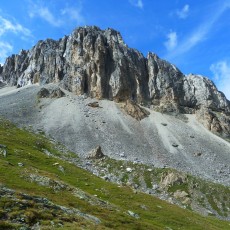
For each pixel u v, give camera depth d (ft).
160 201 330.95
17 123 607.37
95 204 206.18
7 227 106.63
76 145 558.97
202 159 596.70
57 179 249.14
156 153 584.81
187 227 259.19
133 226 181.47
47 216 124.67
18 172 229.45
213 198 447.42
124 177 464.65
